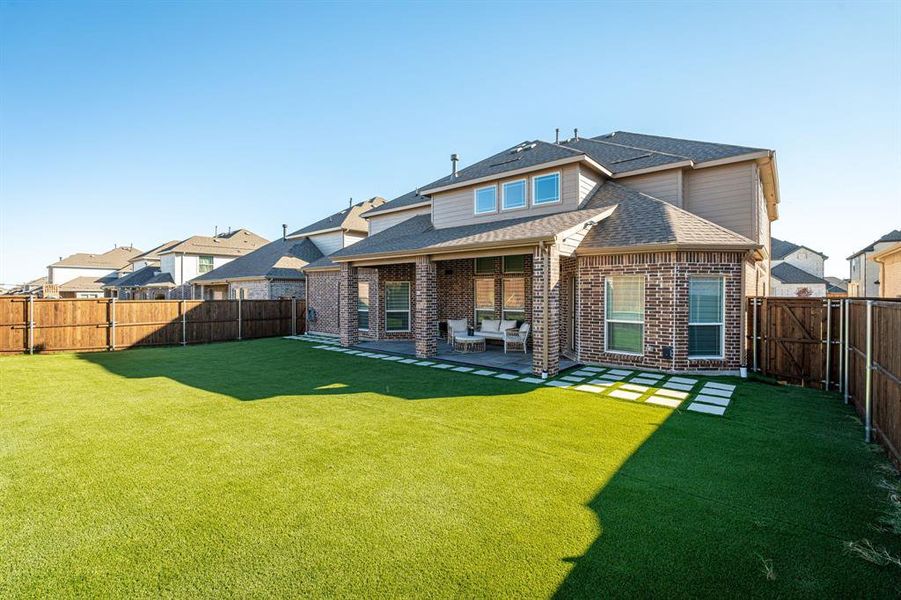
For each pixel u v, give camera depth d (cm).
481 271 1562
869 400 572
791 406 741
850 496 413
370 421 662
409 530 355
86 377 1020
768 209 1888
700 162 1301
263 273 2272
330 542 339
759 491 425
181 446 555
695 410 716
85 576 298
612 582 290
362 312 1845
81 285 5144
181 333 1702
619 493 421
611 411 712
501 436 591
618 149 1623
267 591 282
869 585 287
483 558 318
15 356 1369
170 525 364
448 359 1219
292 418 679
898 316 471
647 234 1061
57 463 498
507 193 1427
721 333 1023
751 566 308
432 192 1619
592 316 1135
